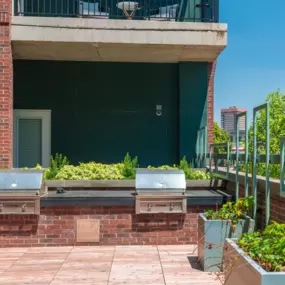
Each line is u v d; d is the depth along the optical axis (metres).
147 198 6.05
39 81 9.55
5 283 4.52
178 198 6.07
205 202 6.20
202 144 9.30
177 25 7.70
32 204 5.97
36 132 9.57
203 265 4.94
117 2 8.94
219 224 4.84
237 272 3.39
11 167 7.74
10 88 7.64
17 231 6.08
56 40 7.57
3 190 5.93
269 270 3.00
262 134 6.83
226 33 7.73
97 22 7.63
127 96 9.71
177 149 9.69
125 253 5.74
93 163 8.30
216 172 7.56
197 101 9.39
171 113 9.73
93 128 9.67
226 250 3.91
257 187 5.30
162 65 9.72
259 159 5.23
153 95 9.73
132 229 6.16
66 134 9.62
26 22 7.56
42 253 5.76
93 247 6.07
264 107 4.77
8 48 7.49
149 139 9.73
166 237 6.17
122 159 9.69
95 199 6.12
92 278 4.69
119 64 9.69
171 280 4.61
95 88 9.66
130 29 7.66
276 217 4.73
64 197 6.10
